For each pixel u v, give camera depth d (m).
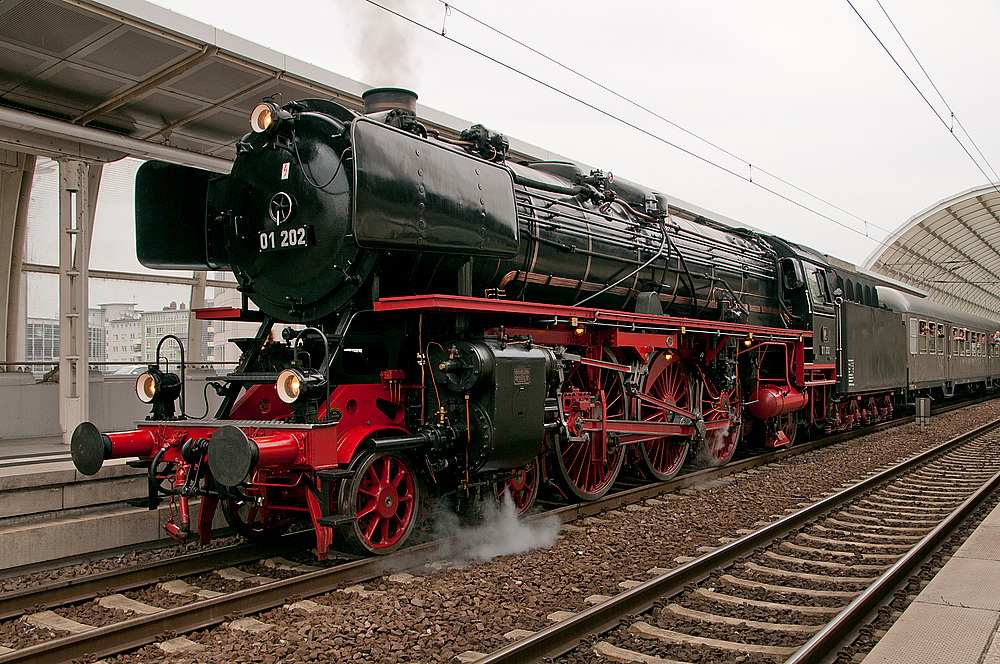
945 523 7.12
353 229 5.71
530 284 8.03
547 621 4.77
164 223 7.40
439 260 6.79
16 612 4.93
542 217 8.09
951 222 46.03
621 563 6.19
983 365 29.80
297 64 8.23
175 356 14.56
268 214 6.62
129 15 6.80
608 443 8.60
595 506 8.20
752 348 11.79
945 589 4.93
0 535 5.95
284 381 5.58
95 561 6.20
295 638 4.44
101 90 8.50
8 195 11.93
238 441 5.09
